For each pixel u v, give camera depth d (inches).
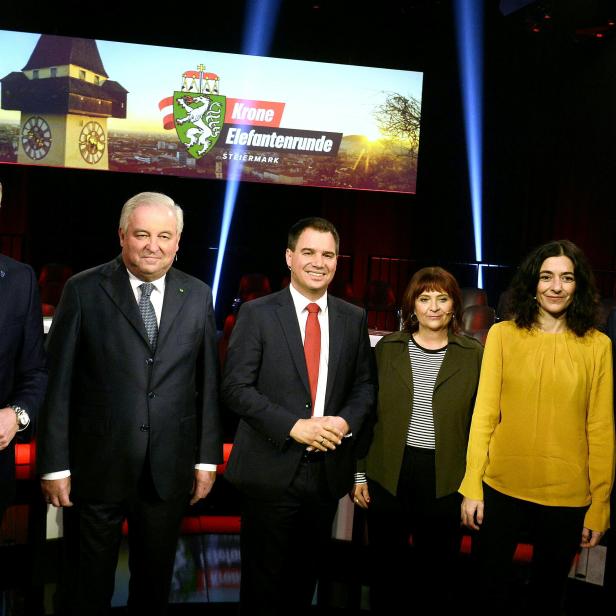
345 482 95.0
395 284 406.0
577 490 89.7
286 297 94.3
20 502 118.0
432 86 371.9
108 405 87.3
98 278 88.4
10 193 371.2
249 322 92.9
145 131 337.4
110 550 90.2
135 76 335.0
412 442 98.7
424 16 352.2
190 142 340.5
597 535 90.1
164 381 88.5
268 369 92.0
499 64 366.0
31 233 394.9
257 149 346.0
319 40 358.6
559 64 350.9
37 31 341.7
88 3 342.6
